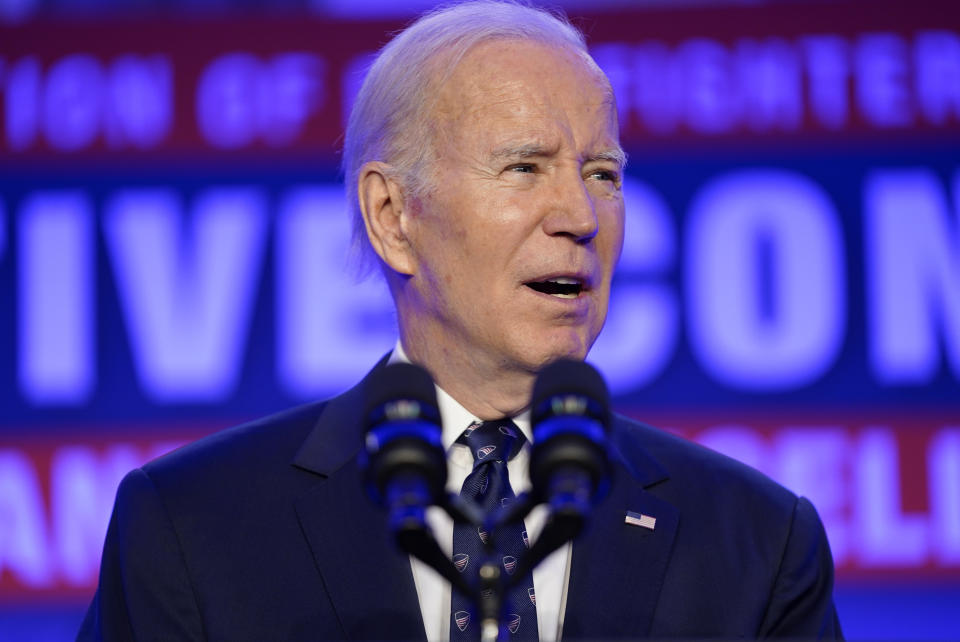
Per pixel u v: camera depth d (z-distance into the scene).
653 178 14.11
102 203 14.40
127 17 14.66
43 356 14.24
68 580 14.15
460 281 5.64
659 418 13.83
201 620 5.62
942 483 13.70
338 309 14.10
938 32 14.14
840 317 13.88
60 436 14.17
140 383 14.16
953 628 13.57
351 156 6.28
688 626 5.74
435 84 5.76
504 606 3.79
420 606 5.57
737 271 13.96
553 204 5.53
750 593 5.87
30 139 14.48
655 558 5.84
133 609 5.69
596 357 13.91
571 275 5.53
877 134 14.08
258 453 6.09
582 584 5.67
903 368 13.79
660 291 13.95
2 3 14.62
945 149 14.02
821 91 14.16
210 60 14.62
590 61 5.88
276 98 14.55
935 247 13.89
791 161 14.08
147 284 14.27
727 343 13.88
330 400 6.45
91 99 14.57
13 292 14.31
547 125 5.55
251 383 14.09
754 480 6.38
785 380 13.84
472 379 5.79
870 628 13.64
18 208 14.41
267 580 5.64
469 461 5.78
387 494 3.87
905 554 13.70
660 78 14.24
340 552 5.68
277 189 14.39
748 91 14.20
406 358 6.12
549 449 3.90
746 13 14.28
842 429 13.78
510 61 5.67
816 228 13.97
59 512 14.16
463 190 5.59
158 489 5.94
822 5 14.23
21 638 14.05
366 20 14.62
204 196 14.39
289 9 14.66
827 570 6.22
